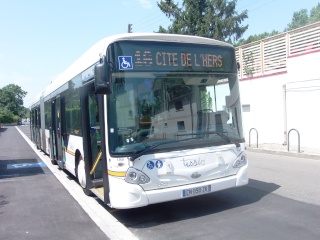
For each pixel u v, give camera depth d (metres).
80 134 8.41
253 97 18.70
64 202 8.02
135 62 6.09
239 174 6.64
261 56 18.41
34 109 22.27
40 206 7.78
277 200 7.23
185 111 6.30
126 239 5.54
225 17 31.33
